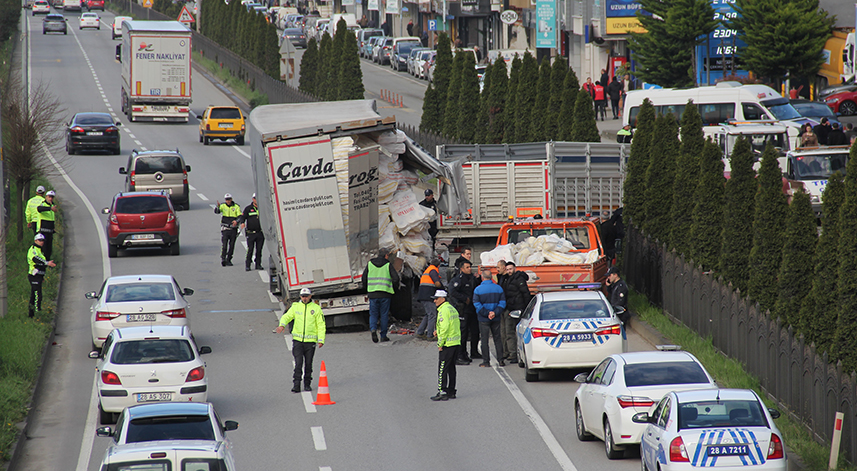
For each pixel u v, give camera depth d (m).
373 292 84.38
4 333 81.69
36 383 73.88
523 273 80.62
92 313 79.25
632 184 101.81
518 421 64.56
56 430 64.94
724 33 197.50
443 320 69.00
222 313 96.62
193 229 137.62
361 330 90.25
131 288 79.25
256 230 114.44
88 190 163.75
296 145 82.12
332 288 84.62
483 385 73.56
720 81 177.50
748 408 47.12
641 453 51.25
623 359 56.72
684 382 54.56
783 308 65.75
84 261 119.12
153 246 121.19
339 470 55.72
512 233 93.19
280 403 69.19
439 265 94.75
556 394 70.75
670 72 195.50
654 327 86.50
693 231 84.31
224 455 43.75
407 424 64.19
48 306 95.44
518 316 77.38
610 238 102.56
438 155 113.62
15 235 125.12
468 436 61.59
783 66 182.38
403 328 90.06
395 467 56.12
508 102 161.62
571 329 70.94
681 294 85.31
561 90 147.62
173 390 62.19
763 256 70.62
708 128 136.25
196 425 47.12
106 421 65.44
